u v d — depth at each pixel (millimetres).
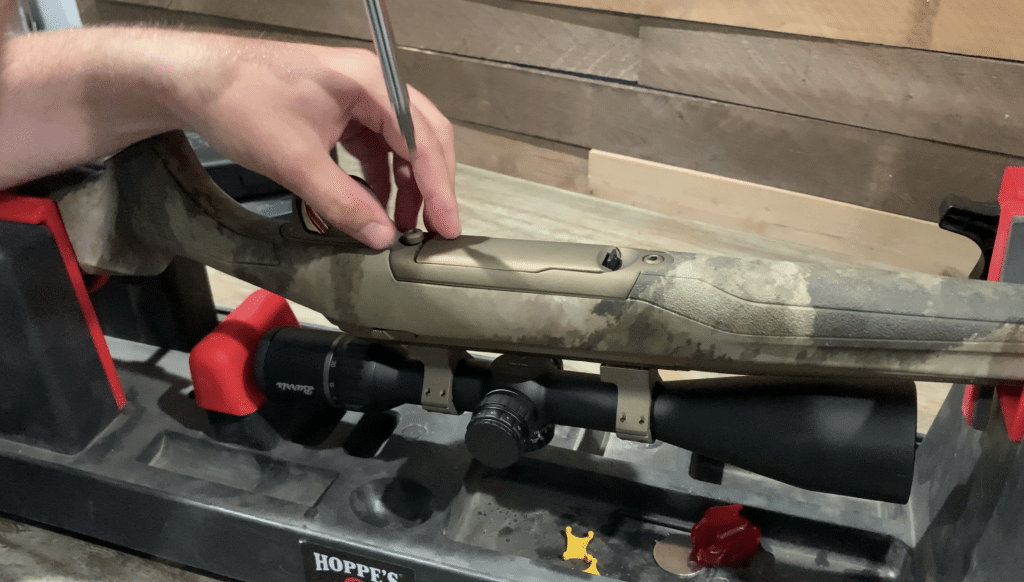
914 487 549
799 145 915
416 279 477
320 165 459
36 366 531
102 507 558
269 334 558
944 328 395
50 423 557
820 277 421
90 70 451
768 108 911
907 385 438
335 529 507
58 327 536
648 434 480
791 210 948
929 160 850
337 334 552
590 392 489
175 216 540
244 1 1182
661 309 436
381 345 534
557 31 994
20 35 466
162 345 691
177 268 653
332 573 513
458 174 1103
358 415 606
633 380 474
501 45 1041
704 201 1000
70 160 498
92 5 655
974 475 453
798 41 858
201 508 525
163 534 548
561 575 470
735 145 953
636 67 967
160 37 461
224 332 568
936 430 546
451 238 497
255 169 473
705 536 511
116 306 680
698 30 905
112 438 586
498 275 460
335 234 501
